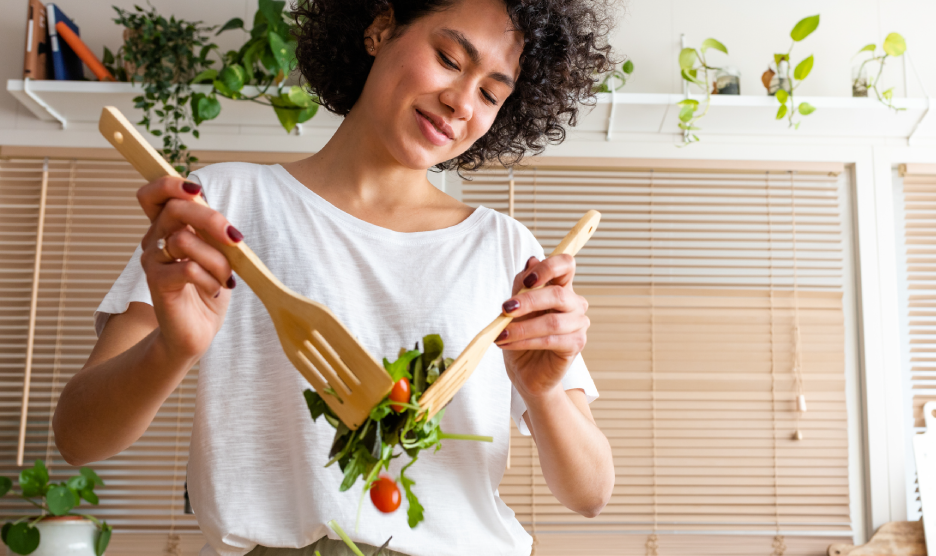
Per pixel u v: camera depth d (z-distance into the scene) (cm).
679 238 238
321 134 240
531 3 83
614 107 230
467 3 82
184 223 56
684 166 240
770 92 234
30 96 221
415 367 58
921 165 239
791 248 239
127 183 236
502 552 84
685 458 228
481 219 93
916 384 231
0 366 226
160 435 226
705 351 233
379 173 90
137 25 219
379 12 91
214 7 244
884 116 232
